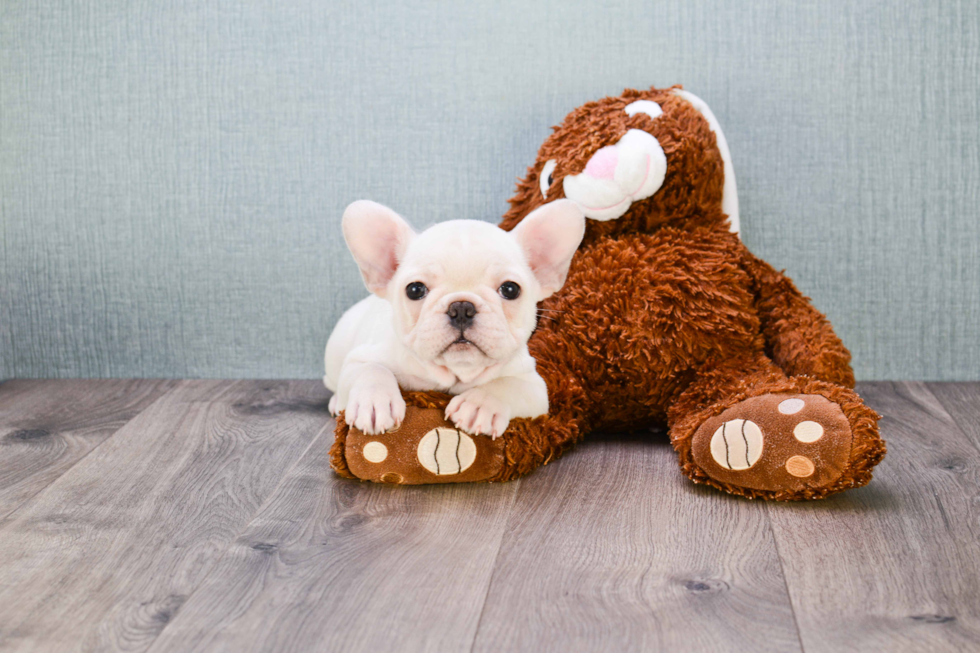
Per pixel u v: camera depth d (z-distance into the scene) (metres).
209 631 0.86
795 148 1.73
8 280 1.87
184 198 1.82
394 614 0.89
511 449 1.23
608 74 1.73
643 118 1.48
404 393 1.25
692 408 1.37
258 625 0.87
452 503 1.18
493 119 1.76
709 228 1.50
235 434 1.48
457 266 1.15
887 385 1.76
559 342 1.44
